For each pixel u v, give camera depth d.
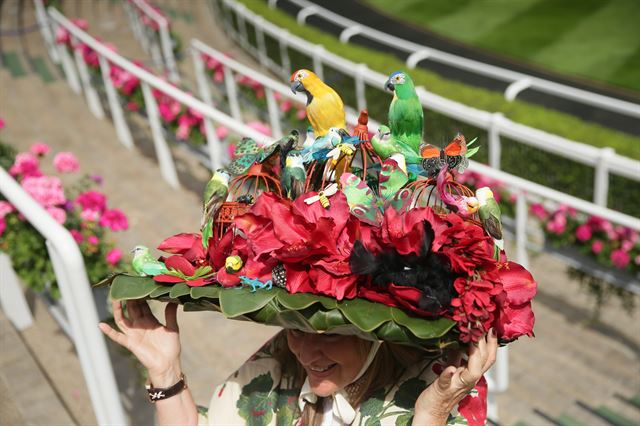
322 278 1.22
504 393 4.15
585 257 5.22
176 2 16.31
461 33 15.70
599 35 14.57
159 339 1.62
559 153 6.12
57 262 2.08
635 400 4.03
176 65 11.36
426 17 16.73
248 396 1.69
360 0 18.33
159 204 5.75
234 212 1.40
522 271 1.28
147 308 1.64
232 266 1.27
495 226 1.29
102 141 7.14
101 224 3.88
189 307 1.40
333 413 1.55
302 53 11.34
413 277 1.17
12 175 3.94
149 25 11.44
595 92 12.62
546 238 5.46
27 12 12.98
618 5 15.70
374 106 9.23
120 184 6.13
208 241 1.34
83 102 8.35
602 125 11.40
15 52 10.54
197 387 3.64
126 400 2.89
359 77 9.12
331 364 1.48
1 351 2.98
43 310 3.36
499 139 6.75
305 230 1.24
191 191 5.98
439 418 1.36
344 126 1.47
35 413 2.68
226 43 14.33
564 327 4.76
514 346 4.58
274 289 1.27
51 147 7.02
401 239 1.17
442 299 1.16
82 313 2.04
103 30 13.26
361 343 1.46
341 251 1.24
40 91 8.81
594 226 5.10
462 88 9.20
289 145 1.45
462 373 1.29
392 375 1.53
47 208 3.67
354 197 1.29
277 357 1.72
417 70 9.92
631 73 13.01
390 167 1.34
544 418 3.93
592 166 6.07
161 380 1.63
